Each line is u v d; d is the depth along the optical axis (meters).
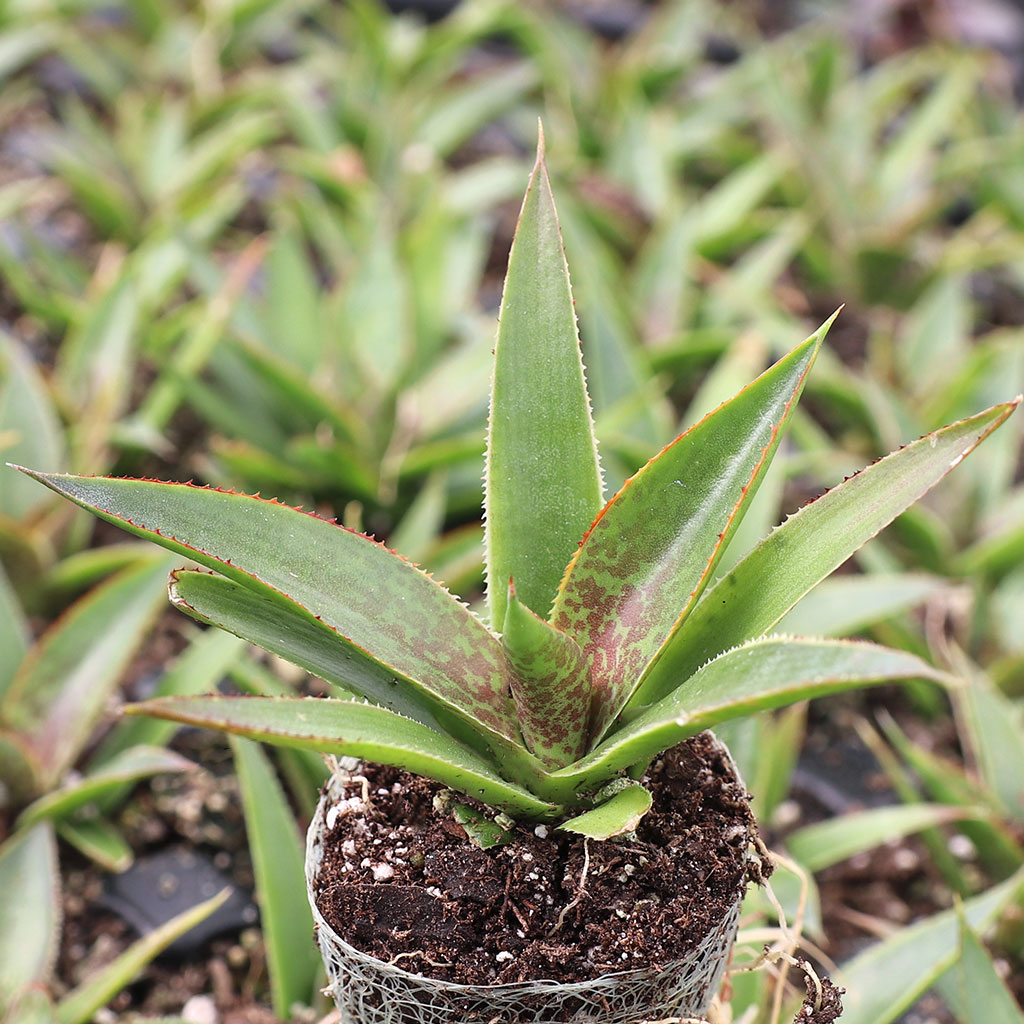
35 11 0.69
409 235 0.55
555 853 0.27
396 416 0.46
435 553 0.41
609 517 0.27
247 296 0.49
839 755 0.41
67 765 0.36
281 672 0.38
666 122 0.69
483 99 0.69
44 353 0.56
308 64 0.75
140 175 0.60
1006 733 0.37
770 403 0.27
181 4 0.80
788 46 0.77
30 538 0.40
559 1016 0.27
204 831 0.38
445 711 0.27
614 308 0.47
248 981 0.35
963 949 0.31
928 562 0.44
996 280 0.67
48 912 0.34
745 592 0.27
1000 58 0.85
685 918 0.27
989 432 0.26
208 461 0.46
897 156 0.65
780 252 0.56
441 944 0.27
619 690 0.27
